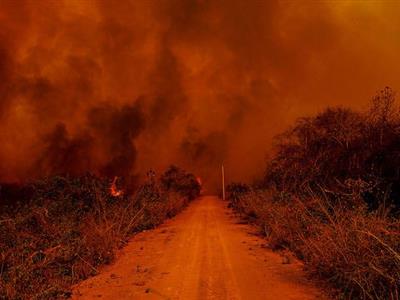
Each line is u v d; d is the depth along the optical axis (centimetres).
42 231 1439
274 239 1512
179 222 2622
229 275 1087
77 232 1451
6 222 1400
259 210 2233
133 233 1989
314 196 1655
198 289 966
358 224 1055
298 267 1157
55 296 947
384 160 1582
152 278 1095
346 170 1802
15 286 966
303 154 2188
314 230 1325
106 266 1296
